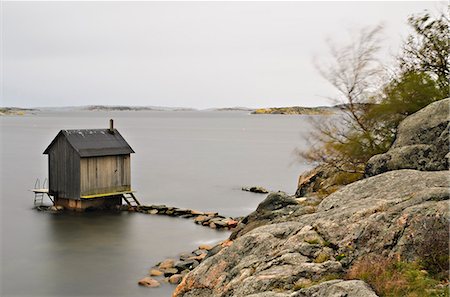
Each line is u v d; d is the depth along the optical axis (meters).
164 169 68.88
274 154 91.44
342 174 25.52
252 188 50.41
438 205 12.16
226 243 18.94
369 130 24.11
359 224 12.80
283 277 11.63
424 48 25.45
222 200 45.28
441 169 16.23
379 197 14.40
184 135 156.12
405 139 18.39
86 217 37.62
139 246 29.50
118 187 40.31
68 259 26.98
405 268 11.12
